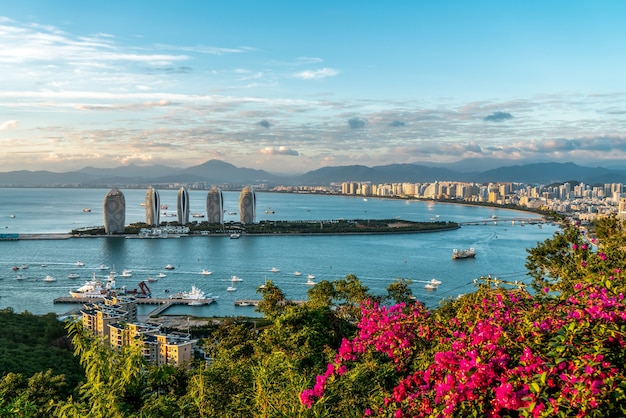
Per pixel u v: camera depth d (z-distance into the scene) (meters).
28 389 31.84
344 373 13.59
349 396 13.09
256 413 13.55
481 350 9.41
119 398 14.23
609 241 27.23
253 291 122.00
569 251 29.59
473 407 8.72
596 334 8.66
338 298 43.78
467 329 12.20
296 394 12.48
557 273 28.50
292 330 31.56
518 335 9.84
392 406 10.72
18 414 15.09
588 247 28.16
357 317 40.44
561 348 8.31
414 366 13.05
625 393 7.69
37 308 107.00
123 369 14.62
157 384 16.53
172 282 131.50
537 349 9.21
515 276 131.12
